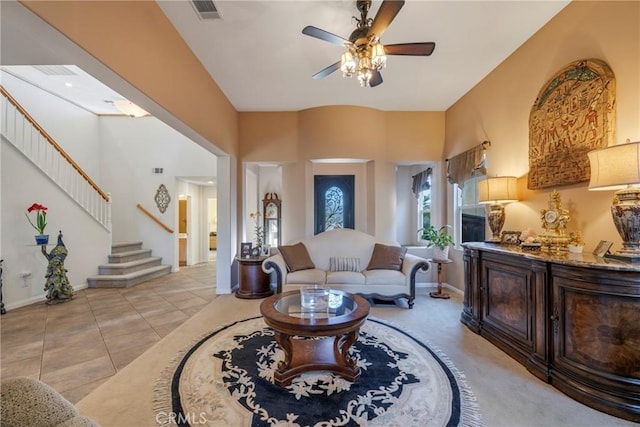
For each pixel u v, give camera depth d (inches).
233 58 133.8
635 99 79.4
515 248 108.2
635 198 73.3
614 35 84.6
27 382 30.9
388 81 157.0
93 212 211.6
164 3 99.0
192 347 106.0
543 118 109.2
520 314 95.7
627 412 67.2
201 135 138.4
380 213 195.9
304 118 196.2
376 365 93.4
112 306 158.1
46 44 66.5
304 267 165.2
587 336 74.2
